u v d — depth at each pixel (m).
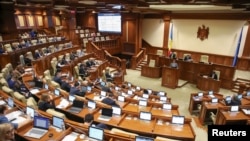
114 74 13.81
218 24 14.48
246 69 13.94
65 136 4.18
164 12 16.25
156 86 13.38
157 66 15.12
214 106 8.16
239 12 13.25
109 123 5.57
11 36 13.60
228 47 14.41
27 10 21.52
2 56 10.12
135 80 14.58
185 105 10.48
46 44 14.38
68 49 14.52
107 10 16.94
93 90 8.55
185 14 15.74
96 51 16.06
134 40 18.30
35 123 4.49
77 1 9.13
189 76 14.05
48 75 9.50
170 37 16.62
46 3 12.25
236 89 12.26
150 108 7.22
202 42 15.55
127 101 7.77
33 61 10.30
